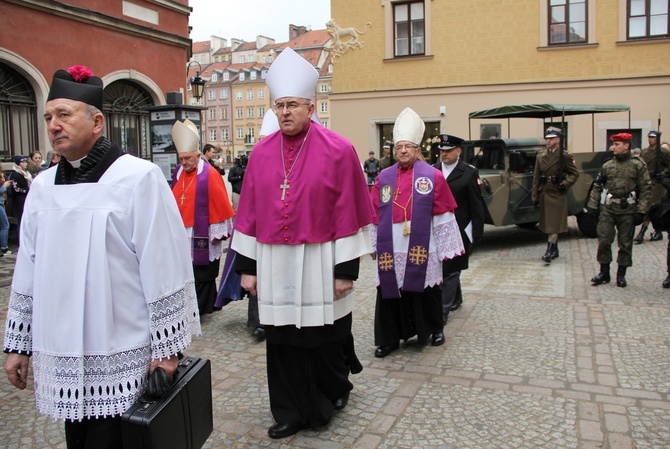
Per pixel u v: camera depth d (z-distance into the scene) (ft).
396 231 15.70
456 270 18.44
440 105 59.88
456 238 16.19
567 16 55.06
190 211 18.85
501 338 17.21
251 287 11.23
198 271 19.12
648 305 20.47
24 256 7.57
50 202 7.25
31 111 36.40
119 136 42.80
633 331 17.57
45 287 7.14
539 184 28.96
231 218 19.40
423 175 15.88
